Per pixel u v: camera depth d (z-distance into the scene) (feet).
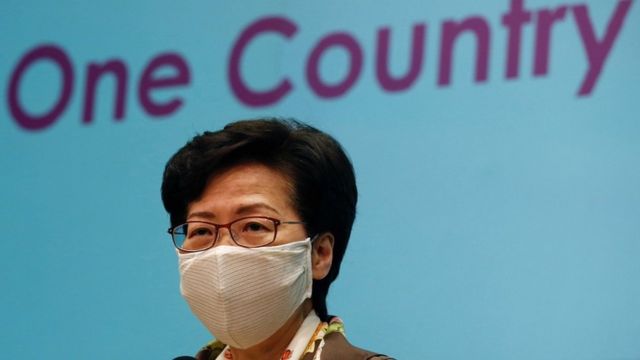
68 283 23.40
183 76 23.47
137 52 23.95
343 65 22.18
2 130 24.67
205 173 13.42
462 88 21.27
